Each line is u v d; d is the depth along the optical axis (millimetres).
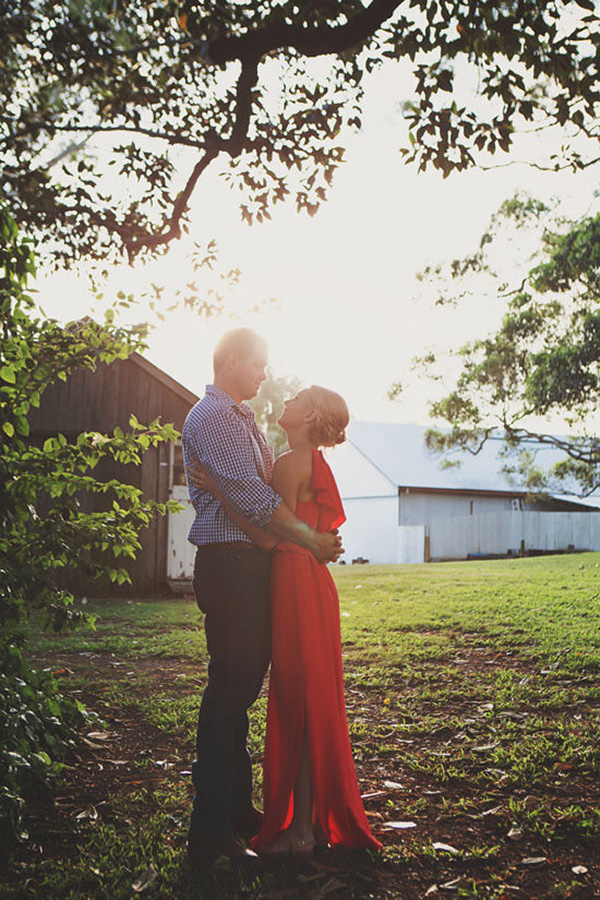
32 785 3475
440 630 7879
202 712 2898
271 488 3000
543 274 19719
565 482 27812
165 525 13062
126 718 4840
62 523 3662
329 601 3025
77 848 2965
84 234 7051
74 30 6094
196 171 6656
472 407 21891
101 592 12656
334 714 2957
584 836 3004
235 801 3137
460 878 2730
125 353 3869
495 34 4738
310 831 2951
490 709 4832
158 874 2748
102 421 12992
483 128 5277
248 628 2893
